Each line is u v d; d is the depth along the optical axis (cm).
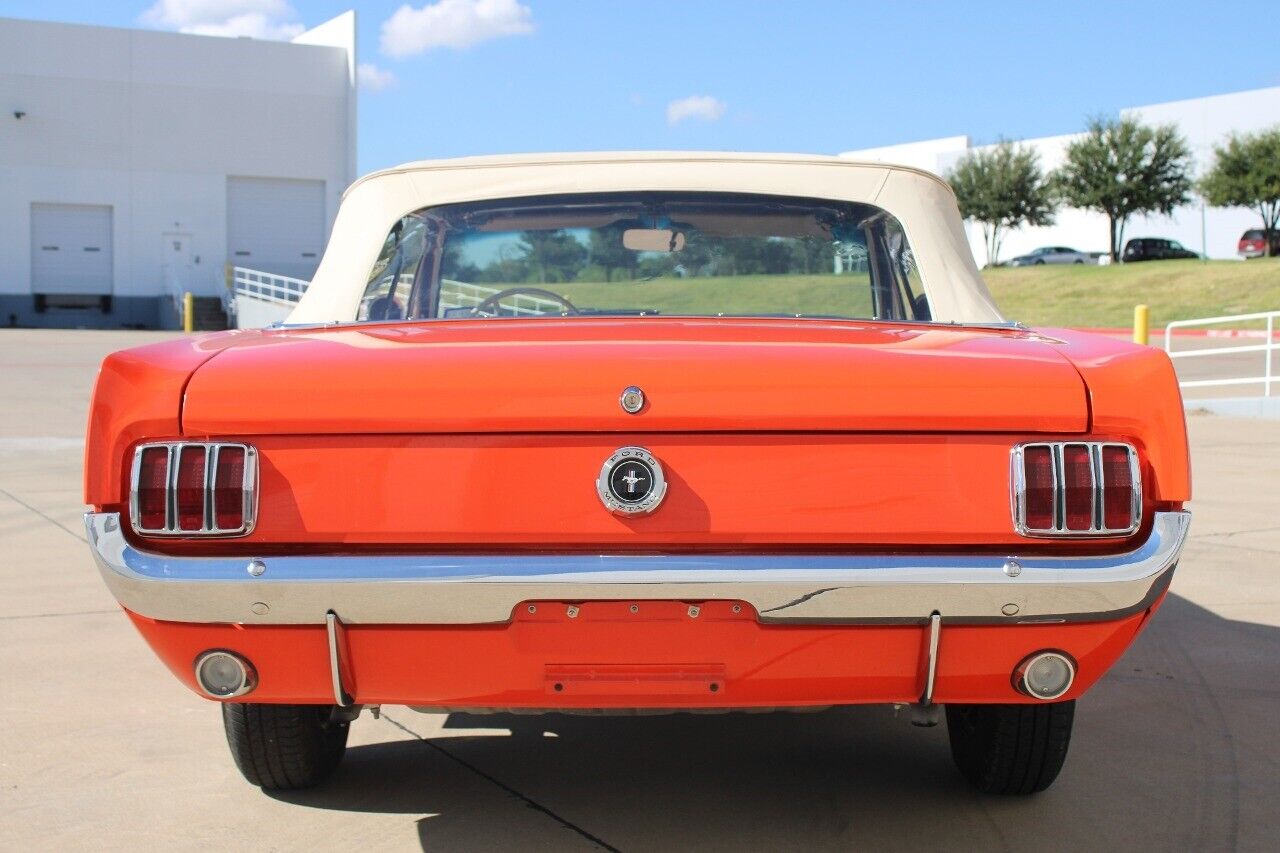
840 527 245
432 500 246
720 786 349
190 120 4066
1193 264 4384
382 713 419
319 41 4397
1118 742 385
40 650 490
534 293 357
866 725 406
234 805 336
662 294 357
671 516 245
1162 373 253
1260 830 318
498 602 243
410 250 355
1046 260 5916
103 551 249
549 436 247
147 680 454
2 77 3862
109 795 345
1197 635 509
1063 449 246
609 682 253
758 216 356
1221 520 766
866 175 357
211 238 4119
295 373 250
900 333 289
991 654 251
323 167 4231
